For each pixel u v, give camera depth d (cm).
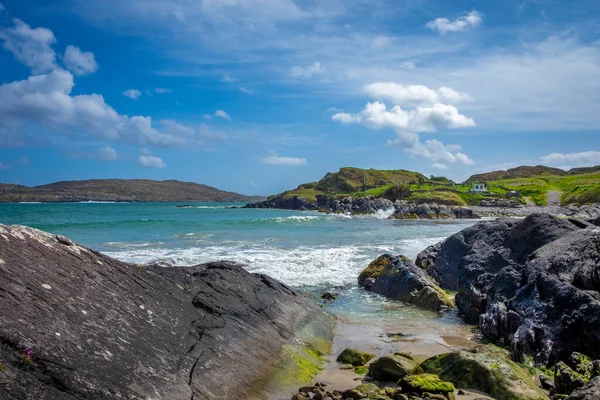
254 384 880
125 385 659
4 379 550
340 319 1511
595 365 866
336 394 887
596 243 1290
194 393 746
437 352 1177
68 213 8425
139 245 2969
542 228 1631
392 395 855
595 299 1046
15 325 638
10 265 743
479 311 1478
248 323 1101
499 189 14562
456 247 1997
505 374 873
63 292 772
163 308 932
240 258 2447
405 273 1841
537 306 1167
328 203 13600
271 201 16462
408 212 9306
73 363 639
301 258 2514
